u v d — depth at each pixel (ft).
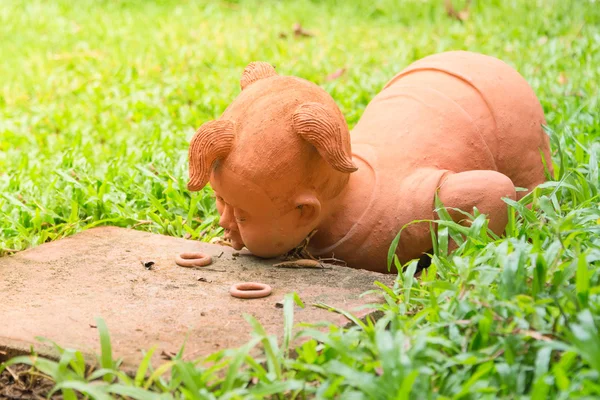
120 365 11.93
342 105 27.27
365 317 13.41
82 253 16.69
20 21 41.75
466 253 14.43
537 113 17.81
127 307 13.99
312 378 11.41
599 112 24.61
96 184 21.38
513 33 35.17
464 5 40.98
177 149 23.94
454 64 17.58
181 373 10.88
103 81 32.24
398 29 39.24
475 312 11.96
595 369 9.98
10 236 19.38
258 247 15.66
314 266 15.72
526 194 17.70
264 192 14.73
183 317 13.55
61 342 12.64
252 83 15.70
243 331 12.97
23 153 24.71
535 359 11.15
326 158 14.39
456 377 10.89
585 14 37.14
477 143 16.63
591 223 15.23
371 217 15.81
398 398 9.86
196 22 40.52
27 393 12.35
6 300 14.35
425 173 15.92
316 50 34.91
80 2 45.03
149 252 16.75
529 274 12.88
